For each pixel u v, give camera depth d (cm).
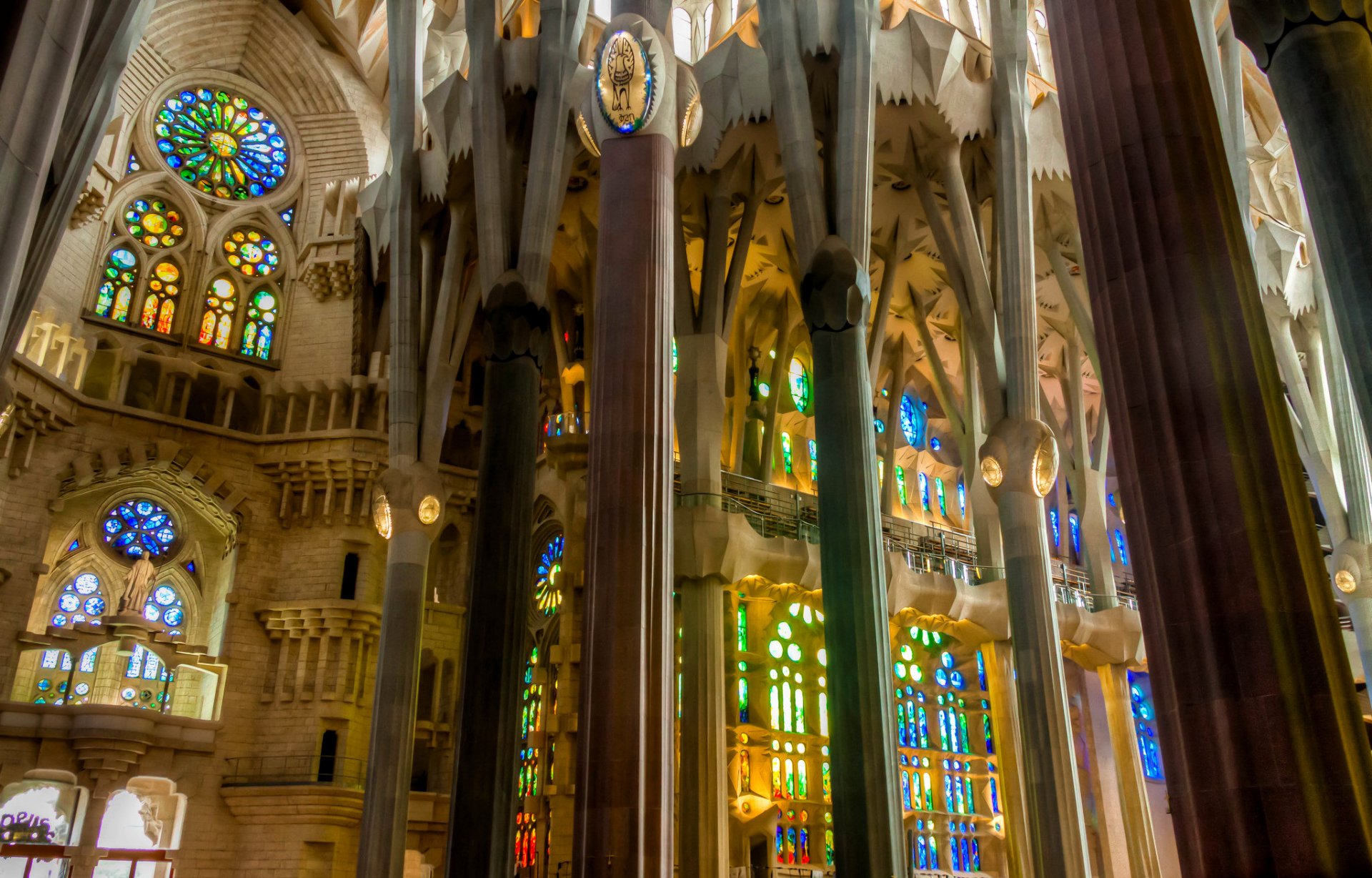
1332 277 1197
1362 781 916
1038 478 2494
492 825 1988
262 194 3547
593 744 1572
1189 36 1188
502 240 2414
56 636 2677
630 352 1770
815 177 2297
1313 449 3159
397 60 2869
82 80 1387
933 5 3073
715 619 2533
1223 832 924
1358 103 1210
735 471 3297
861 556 2044
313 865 2703
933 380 3691
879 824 1859
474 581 2175
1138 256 1101
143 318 3212
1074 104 1214
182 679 2947
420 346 2745
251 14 3572
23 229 868
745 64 2609
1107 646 3234
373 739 2370
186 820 2680
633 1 1962
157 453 2984
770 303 3488
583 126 2005
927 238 3195
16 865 2434
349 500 3117
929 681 3375
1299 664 938
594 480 1730
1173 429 1038
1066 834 2278
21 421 2742
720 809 2361
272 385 3253
